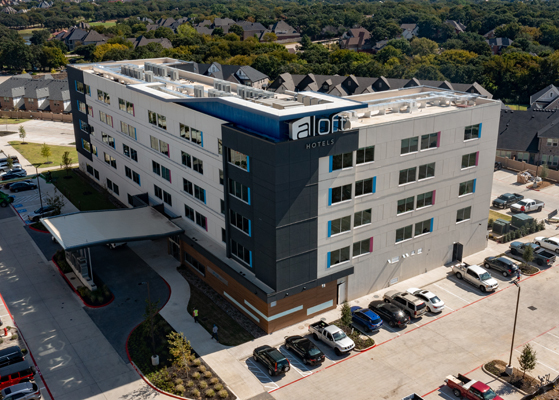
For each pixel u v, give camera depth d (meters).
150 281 58.16
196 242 57.25
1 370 42.03
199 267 58.69
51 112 154.00
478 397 38.81
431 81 142.62
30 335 48.78
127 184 77.38
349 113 50.31
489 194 63.03
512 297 55.38
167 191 65.88
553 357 45.56
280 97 57.38
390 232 54.88
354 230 51.69
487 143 59.69
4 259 63.94
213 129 52.53
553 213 76.75
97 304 53.78
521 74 170.12
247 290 50.00
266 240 47.06
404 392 41.28
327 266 50.66
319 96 51.34
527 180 92.69
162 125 63.25
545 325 50.34
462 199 60.28
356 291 54.47
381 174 51.53
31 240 69.19
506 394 41.03
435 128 54.12
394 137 51.03
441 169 56.53
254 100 51.41
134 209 65.56
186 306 53.19
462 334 48.91
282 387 41.88
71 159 97.44
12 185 86.94
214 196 55.38
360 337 48.16
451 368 44.12
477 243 64.69
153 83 65.00
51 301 54.66
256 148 45.28
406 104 57.84
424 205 56.91
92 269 60.62
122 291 56.19
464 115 56.06
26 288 57.28
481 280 56.38
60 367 44.34
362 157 49.56
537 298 55.16
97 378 43.03
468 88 134.88
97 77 78.50
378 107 55.19
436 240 59.75
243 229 50.47
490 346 47.09
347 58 197.12
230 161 49.75
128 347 46.94
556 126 98.69
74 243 53.81
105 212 63.75
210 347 46.72
